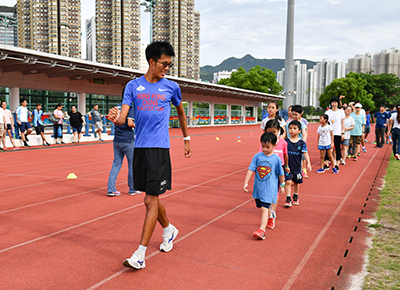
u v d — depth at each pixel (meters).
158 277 3.00
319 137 8.66
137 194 6.41
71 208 5.38
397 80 83.62
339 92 66.44
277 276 3.01
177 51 123.50
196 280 2.94
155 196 3.28
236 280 2.94
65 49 110.56
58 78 24.38
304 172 8.16
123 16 120.62
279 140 4.96
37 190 6.71
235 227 4.43
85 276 3.02
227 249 3.67
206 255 3.50
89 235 4.13
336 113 9.09
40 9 107.06
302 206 5.52
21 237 4.06
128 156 6.16
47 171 9.02
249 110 61.00
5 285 2.85
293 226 4.48
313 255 3.50
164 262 3.33
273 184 4.04
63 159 11.48
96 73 23.62
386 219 4.71
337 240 3.93
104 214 5.05
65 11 109.69
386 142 18.55
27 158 11.67
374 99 83.69
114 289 2.78
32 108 29.59
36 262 3.33
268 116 6.08
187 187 6.94
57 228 4.39
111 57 122.00
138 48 125.38
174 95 3.47
